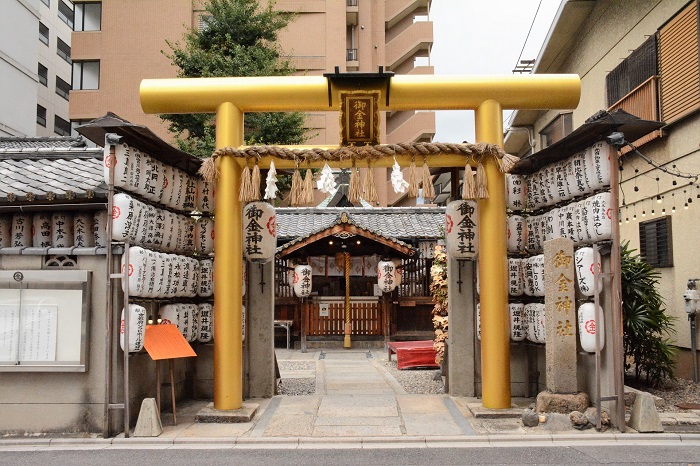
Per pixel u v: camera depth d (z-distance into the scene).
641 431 7.59
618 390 7.74
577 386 8.62
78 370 7.70
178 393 9.95
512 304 9.71
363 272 18.91
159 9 29.23
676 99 11.49
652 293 10.66
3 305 7.83
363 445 7.35
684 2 11.23
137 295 7.93
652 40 12.33
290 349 18.58
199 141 20.75
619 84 13.97
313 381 12.05
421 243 19.25
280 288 19.00
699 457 6.59
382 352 17.73
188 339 9.38
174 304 9.12
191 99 9.09
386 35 37.22
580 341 8.44
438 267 11.67
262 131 21.19
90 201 8.02
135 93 28.84
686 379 11.31
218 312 8.88
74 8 29.64
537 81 9.04
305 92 9.02
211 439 7.48
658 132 12.09
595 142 8.33
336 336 18.72
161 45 29.08
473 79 9.06
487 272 8.95
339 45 31.09
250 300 10.30
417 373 13.18
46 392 7.79
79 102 28.77
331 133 30.64
